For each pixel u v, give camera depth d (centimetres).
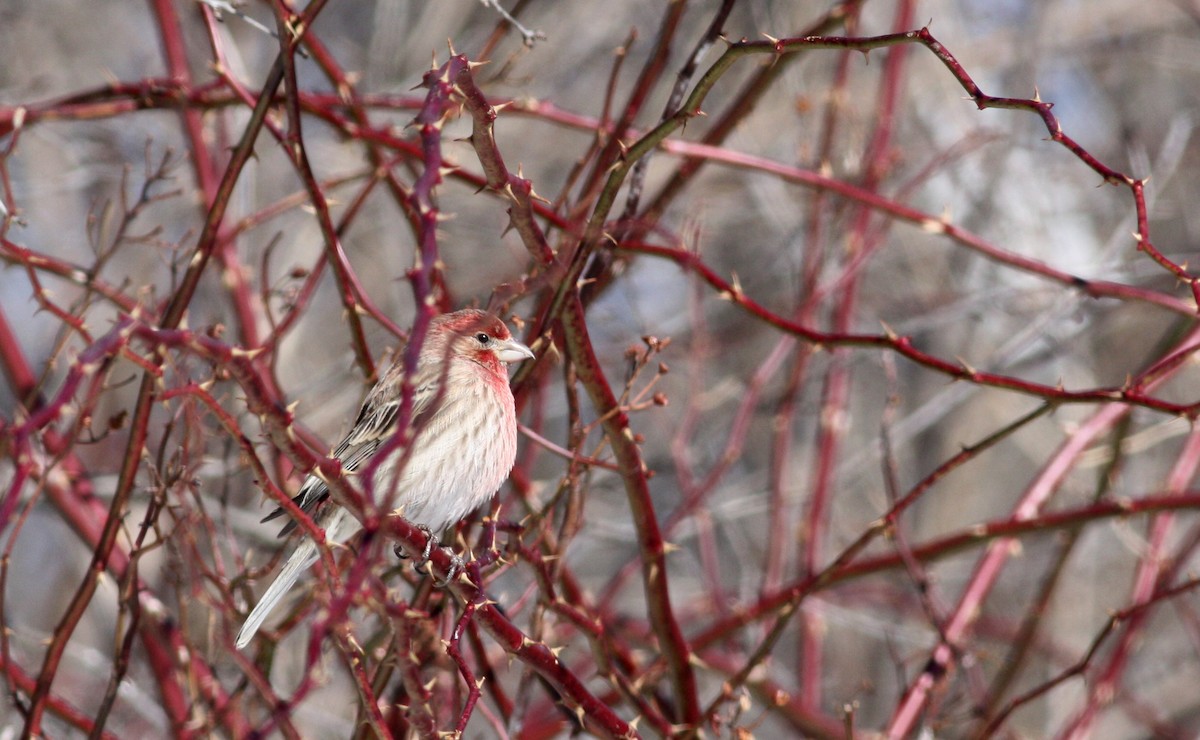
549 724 977
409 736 825
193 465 785
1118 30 1784
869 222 1240
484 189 723
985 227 1608
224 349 513
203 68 1692
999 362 1235
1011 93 1662
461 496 871
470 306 1094
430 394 866
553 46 1700
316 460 563
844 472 1427
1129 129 1608
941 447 1745
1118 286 910
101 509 963
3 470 994
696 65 870
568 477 784
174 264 811
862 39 641
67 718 884
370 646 824
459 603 796
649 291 1638
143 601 895
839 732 1086
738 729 777
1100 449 1151
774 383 1584
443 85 544
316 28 1794
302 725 1181
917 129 1683
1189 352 755
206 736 761
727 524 1512
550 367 1003
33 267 791
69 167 1552
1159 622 1631
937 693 934
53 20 1716
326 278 1633
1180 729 1412
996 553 1038
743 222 1684
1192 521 1589
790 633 1675
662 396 774
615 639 1002
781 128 1523
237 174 780
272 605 775
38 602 1636
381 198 1578
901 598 1428
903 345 783
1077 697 1455
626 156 698
